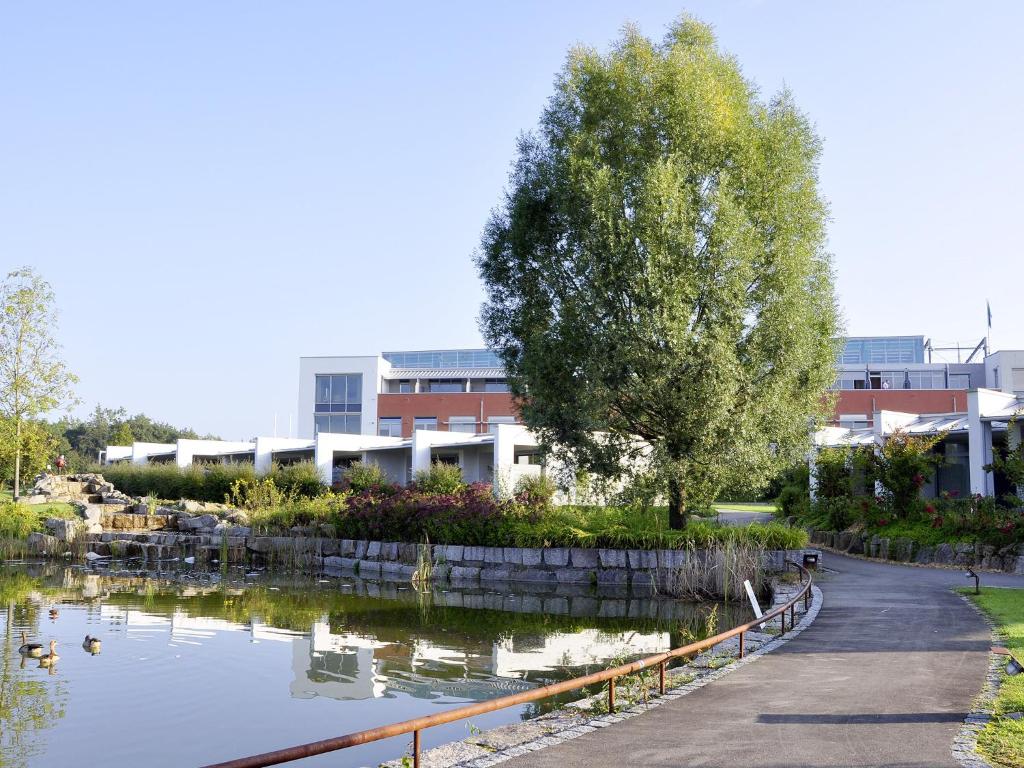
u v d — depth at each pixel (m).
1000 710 7.19
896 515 24.09
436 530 23.44
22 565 25.14
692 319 18.83
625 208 19.44
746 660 9.82
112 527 30.41
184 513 31.39
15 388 33.62
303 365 55.22
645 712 7.52
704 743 6.46
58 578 21.91
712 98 19.77
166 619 15.02
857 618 12.60
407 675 10.68
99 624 14.35
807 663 9.53
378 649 12.40
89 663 11.21
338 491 33.19
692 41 20.95
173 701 9.31
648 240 18.41
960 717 7.02
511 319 21.88
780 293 19.50
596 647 12.54
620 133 20.47
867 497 25.64
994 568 19.25
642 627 14.49
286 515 27.69
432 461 41.56
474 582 21.38
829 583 17.02
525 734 6.94
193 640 12.96
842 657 9.80
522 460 39.34
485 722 8.63
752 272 18.83
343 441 38.19
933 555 21.08
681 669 9.52
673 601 17.73
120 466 42.59
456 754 6.46
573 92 21.53
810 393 20.66
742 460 18.84
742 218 18.69
